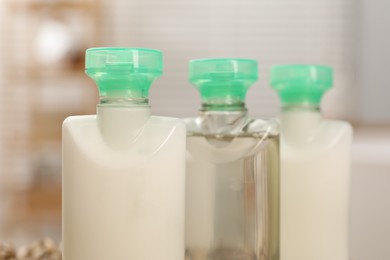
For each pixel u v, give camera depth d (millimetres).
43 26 1328
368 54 964
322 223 293
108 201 244
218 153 280
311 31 1215
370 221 392
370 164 399
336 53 1185
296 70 296
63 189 252
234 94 281
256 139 280
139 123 248
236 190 280
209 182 280
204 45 1282
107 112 247
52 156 1322
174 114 1304
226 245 280
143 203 245
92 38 1310
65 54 1319
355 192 399
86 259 245
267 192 282
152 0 1294
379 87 955
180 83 1297
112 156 246
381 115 954
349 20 1174
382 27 960
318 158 293
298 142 296
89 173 245
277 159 286
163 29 1295
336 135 295
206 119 281
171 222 249
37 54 1334
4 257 346
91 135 249
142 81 253
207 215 280
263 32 1251
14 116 1354
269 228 283
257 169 281
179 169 251
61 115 1338
